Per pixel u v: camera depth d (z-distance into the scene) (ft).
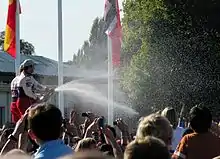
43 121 19.84
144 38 127.75
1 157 16.19
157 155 13.39
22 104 42.60
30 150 25.30
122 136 30.25
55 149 19.75
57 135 20.07
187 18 124.47
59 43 81.51
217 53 123.65
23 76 42.83
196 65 123.95
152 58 126.31
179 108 124.67
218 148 25.34
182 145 25.57
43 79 151.23
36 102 41.60
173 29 125.08
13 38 72.79
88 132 30.12
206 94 123.85
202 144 25.29
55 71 157.38
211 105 123.75
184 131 30.89
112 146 26.02
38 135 19.93
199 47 123.85
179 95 124.98
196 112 25.59
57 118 20.02
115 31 79.51
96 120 30.17
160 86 126.11
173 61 124.88
